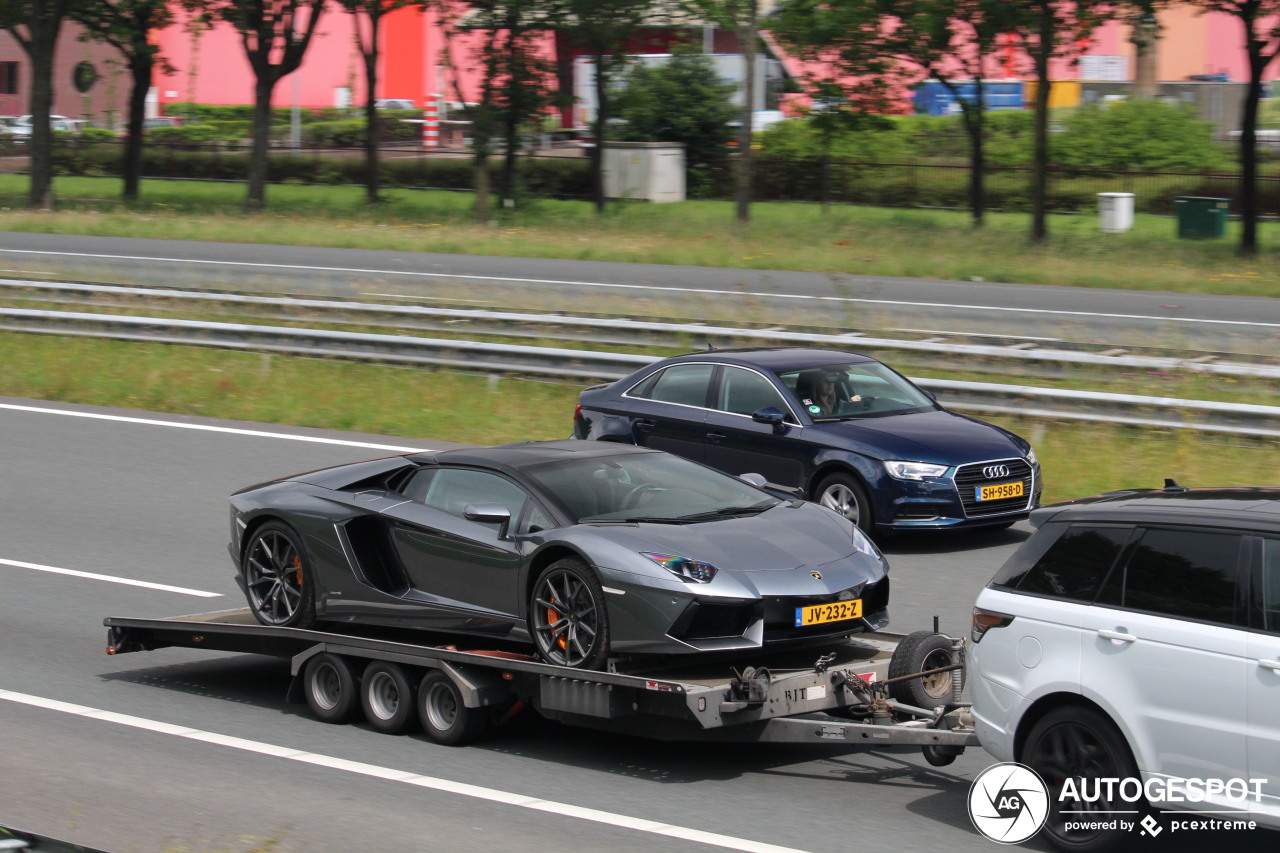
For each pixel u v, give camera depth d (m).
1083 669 6.46
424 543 9.01
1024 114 55.62
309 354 21.61
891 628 10.59
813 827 7.04
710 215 44.97
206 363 22.27
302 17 82.56
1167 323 21.48
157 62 52.62
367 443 17.59
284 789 7.69
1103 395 15.59
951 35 39.53
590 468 9.07
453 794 7.59
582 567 8.13
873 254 33.31
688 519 8.65
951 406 16.55
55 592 11.92
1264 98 73.56
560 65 48.28
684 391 14.34
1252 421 14.86
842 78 41.97
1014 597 6.82
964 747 7.43
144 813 7.33
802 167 51.06
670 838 6.89
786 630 8.04
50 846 5.47
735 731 7.89
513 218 43.56
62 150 64.38
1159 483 14.33
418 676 8.69
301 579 9.46
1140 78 54.00
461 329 21.30
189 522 14.19
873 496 12.82
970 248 34.53
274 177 59.41
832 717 8.28
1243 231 33.97
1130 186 46.44
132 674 10.11
